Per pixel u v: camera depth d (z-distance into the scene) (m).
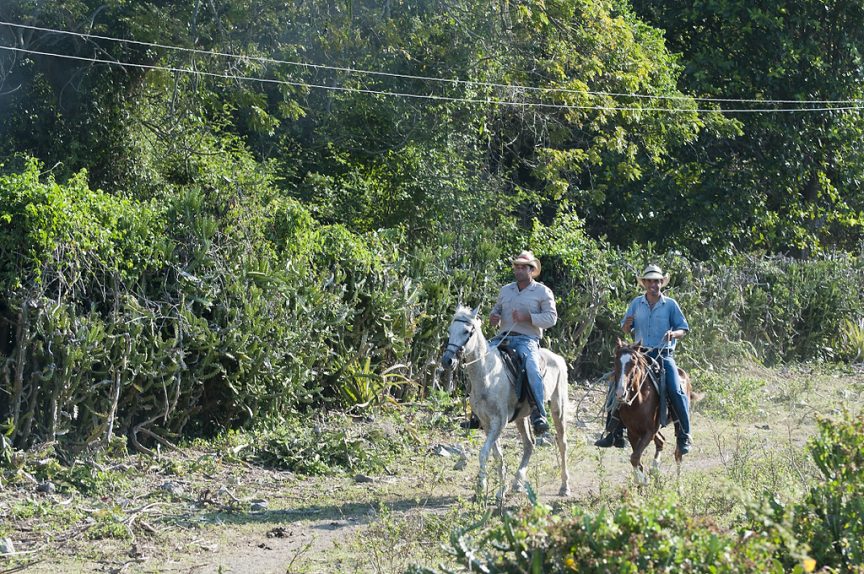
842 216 32.09
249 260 13.26
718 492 9.59
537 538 5.61
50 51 17.06
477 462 12.79
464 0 21.02
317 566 8.23
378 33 20.59
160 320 12.29
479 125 22.45
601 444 10.65
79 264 11.23
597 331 20.11
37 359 10.97
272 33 20.02
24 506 9.53
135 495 10.39
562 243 20.06
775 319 23.66
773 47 29.19
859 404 18.42
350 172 21.59
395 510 10.21
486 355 10.13
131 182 17.84
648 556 5.29
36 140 17.42
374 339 15.34
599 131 24.89
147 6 17.58
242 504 10.21
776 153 29.64
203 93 18.98
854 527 6.41
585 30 22.89
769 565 5.52
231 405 12.97
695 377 18.75
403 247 18.11
